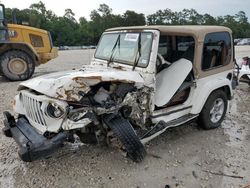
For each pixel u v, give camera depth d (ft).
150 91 12.50
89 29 194.59
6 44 30.73
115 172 11.65
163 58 15.17
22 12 168.14
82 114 10.59
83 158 12.66
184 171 11.77
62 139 10.43
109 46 15.12
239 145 14.17
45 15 198.29
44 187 10.71
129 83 11.78
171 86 13.79
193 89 14.60
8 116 12.63
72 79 10.62
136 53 13.20
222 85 15.67
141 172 11.67
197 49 14.23
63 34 175.11
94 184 10.88
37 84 11.16
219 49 15.72
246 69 24.82
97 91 11.44
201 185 10.82
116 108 11.33
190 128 16.28
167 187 10.69
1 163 12.31
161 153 13.25
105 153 13.08
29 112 11.68
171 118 13.78
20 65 31.48
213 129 16.24
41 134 10.90
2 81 31.68
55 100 10.41
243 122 17.52
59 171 11.71
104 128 11.64
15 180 11.13
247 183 10.93
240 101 22.58
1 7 31.09
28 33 33.73
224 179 11.20
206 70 15.01
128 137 11.51
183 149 13.69
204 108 15.31
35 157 10.12
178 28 13.78
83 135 11.79
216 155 13.10
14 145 13.93
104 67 14.26
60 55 70.85
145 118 12.63
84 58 60.54
